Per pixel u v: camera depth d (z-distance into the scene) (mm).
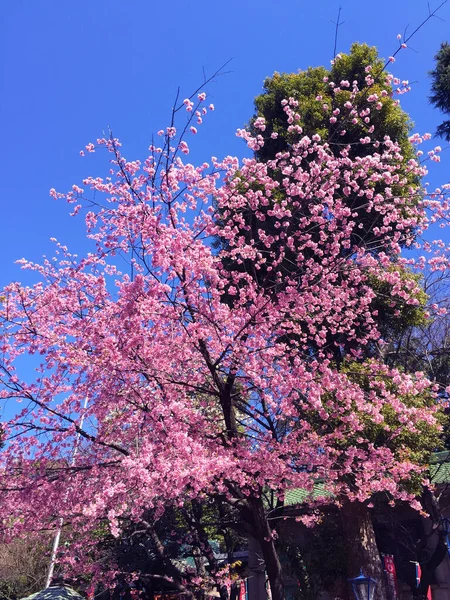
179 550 13539
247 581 12234
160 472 6098
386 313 10547
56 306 7879
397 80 7594
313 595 9844
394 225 9211
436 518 9219
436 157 7961
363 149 11336
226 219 8633
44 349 7715
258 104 13352
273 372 7781
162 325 7645
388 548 10875
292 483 7750
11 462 7574
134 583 13336
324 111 11539
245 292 7910
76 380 7742
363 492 7703
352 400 8039
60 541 13914
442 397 10664
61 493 7469
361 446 8414
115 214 7691
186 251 7230
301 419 8391
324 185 7539
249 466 7207
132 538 13086
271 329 8211
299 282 8125
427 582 8992
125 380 7312
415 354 12734
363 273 8602
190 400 8273
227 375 7738
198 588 11609
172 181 7289
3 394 7375
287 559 11258
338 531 10258
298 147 7988
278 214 7789
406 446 8398
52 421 7656
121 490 6410
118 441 8273
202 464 6062
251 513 8008
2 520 7680
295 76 13469
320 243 8391
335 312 9031
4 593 15523
